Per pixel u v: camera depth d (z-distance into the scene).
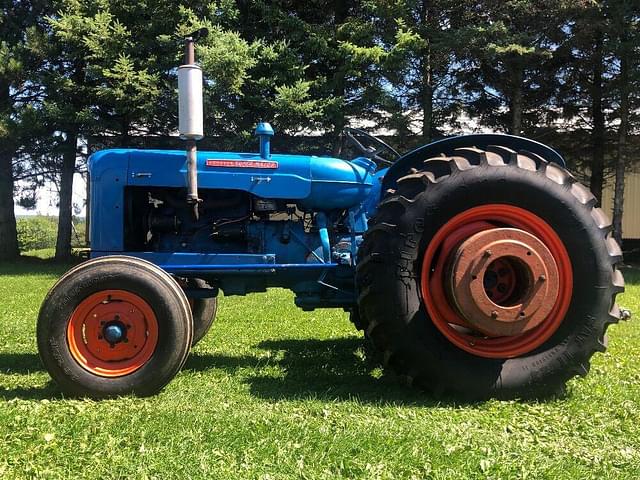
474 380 3.33
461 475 2.36
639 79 13.88
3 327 5.75
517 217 3.44
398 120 13.66
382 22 14.16
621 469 2.46
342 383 3.72
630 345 4.89
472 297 3.22
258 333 5.53
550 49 14.25
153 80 12.42
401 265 3.33
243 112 12.58
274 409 3.16
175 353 3.40
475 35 12.94
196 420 2.91
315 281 4.18
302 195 4.09
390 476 2.34
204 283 4.60
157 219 4.21
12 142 13.98
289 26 13.59
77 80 14.65
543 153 3.75
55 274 12.45
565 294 3.42
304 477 2.31
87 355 3.40
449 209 3.37
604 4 13.34
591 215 3.45
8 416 2.95
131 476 2.31
